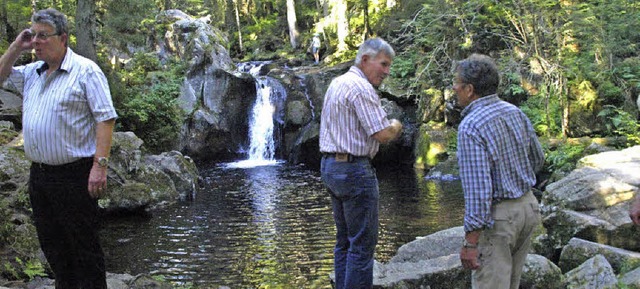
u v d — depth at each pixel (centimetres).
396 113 1535
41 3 1673
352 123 330
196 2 3008
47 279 470
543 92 1170
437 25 1285
